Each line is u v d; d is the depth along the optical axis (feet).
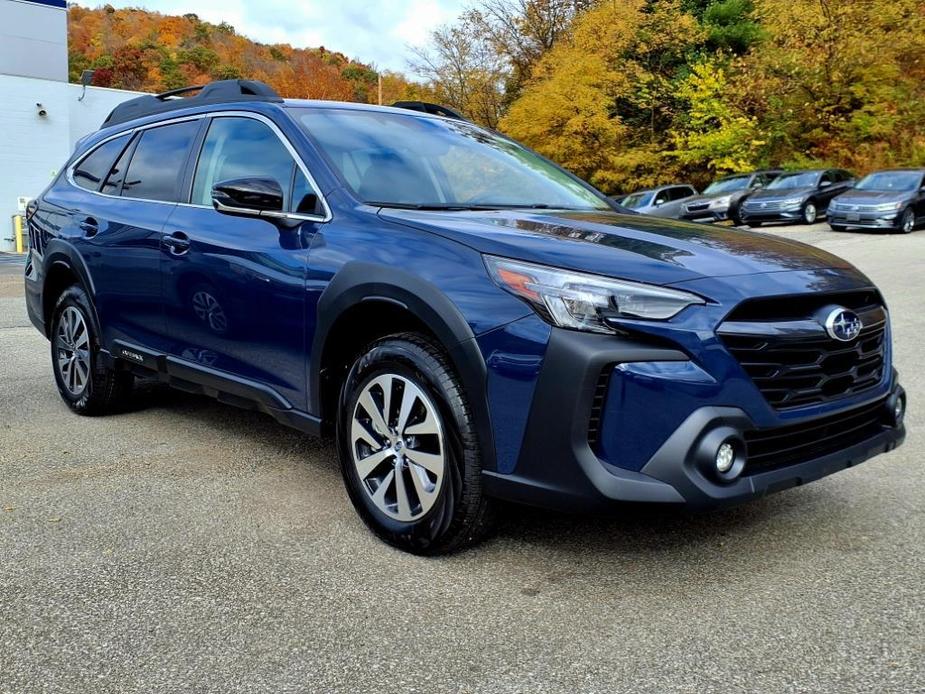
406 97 119.44
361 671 7.16
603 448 8.09
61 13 83.76
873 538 9.96
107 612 8.19
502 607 8.29
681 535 10.07
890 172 65.00
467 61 112.16
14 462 13.00
